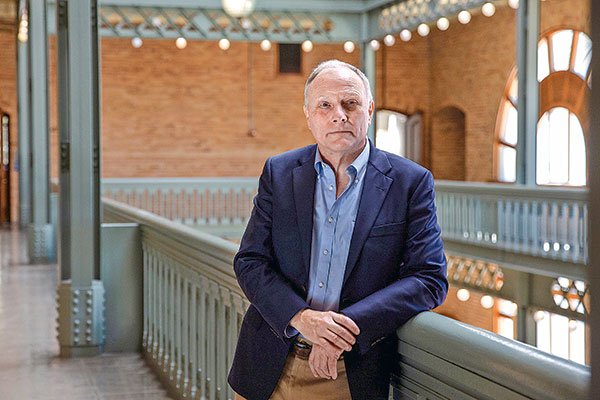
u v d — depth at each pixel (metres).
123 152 22.20
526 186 12.24
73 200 6.70
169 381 5.77
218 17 17.55
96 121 6.77
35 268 12.86
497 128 20.11
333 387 2.38
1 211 22.81
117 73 22.11
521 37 13.31
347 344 2.21
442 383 2.14
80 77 6.64
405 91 22.81
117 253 6.89
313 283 2.39
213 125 22.62
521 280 12.25
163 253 6.02
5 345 7.32
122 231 6.89
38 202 13.60
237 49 22.69
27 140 19.89
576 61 17.11
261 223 2.47
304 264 2.39
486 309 18.38
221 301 4.33
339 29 18.17
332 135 2.31
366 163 2.40
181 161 22.50
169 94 22.39
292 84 22.98
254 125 22.84
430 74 22.77
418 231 2.33
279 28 17.91
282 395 2.44
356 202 2.37
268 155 22.94
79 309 6.74
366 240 2.34
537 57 13.23
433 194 2.38
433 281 2.30
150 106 22.30
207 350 4.74
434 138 22.62
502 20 19.78
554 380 1.59
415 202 2.34
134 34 17.20
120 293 6.89
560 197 11.39
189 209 19.19
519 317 12.21
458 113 22.19
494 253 12.95
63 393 5.73
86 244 6.73
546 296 11.72
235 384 2.53
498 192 12.91
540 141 18.17
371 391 2.35
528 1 13.22
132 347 6.93
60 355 6.80
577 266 11.02
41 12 13.83
